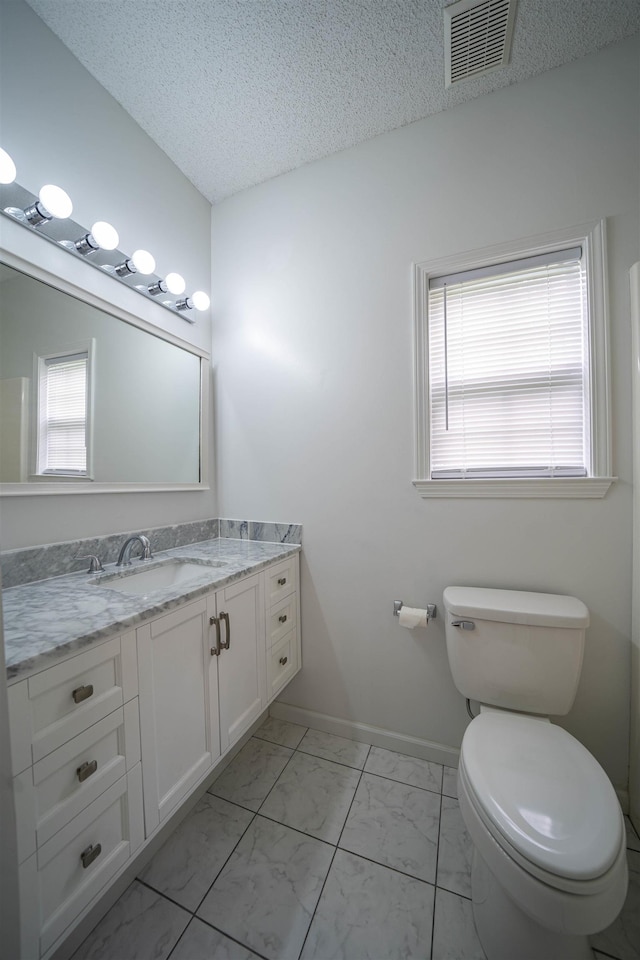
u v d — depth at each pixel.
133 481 1.48
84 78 1.29
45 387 1.17
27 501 1.13
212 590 1.13
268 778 1.38
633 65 1.18
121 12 1.13
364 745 1.56
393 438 1.52
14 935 0.58
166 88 1.36
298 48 1.22
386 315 1.53
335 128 1.50
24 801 0.65
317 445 1.67
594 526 1.25
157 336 1.60
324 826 1.18
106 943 0.88
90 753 0.78
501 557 1.37
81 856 0.75
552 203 1.27
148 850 1.07
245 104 1.41
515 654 1.17
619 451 1.21
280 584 1.53
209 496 1.88
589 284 1.23
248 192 1.83
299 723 1.70
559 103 1.26
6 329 1.07
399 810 1.24
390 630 1.54
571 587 1.28
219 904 0.96
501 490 1.35
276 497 1.76
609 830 0.72
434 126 1.43
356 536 1.59
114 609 0.90
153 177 1.58
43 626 0.80
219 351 1.91
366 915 0.93
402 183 1.49
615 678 1.23
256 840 1.13
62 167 1.23
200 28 1.17
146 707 0.91
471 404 1.45
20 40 1.11
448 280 1.46
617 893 0.66
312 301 1.67
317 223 1.66
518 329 1.38
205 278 1.89
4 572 1.06
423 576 1.48
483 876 0.89
